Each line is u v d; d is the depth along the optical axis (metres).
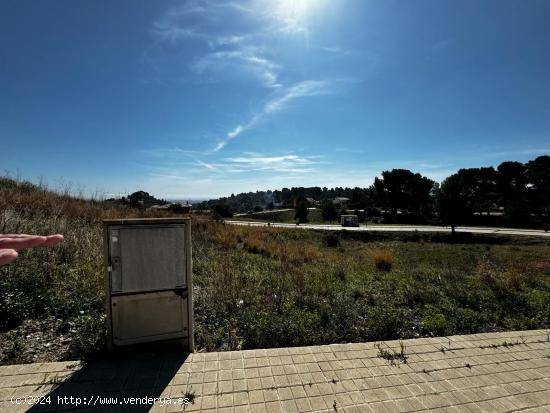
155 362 2.86
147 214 11.66
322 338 3.53
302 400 2.45
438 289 5.56
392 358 3.15
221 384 2.60
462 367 3.04
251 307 4.21
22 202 8.00
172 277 3.01
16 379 2.53
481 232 30.39
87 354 2.91
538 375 2.96
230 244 9.82
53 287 4.13
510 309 4.77
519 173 50.84
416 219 52.31
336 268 7.20
